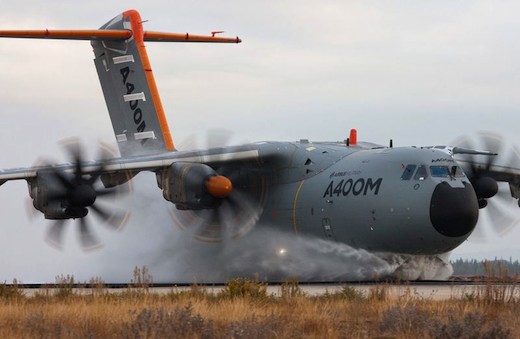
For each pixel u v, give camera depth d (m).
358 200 55.53
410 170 53.56
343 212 56.56
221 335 26.59
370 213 54.75
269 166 61.66
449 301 37.59
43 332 27.06
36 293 43.75
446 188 52.06
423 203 52.19
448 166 53.47
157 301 37.78
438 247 53.03
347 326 30.08
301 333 27.91
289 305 36.16
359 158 57.69
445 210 51.44
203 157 60.06
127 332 25.70
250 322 27.55
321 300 38.66
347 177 56.97
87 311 32.03
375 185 54.72
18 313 32.75
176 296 40.19
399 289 44.38
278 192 61.47
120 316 31.00
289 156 61.03
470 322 27.53
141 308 33.41
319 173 59.56
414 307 31.97
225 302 36.50
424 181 52.72
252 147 60.94
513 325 29.38
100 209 60.78
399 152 55.22
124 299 37.91
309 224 59.16
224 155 60.09
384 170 54.81
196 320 27.02
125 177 61.03
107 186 61.38
